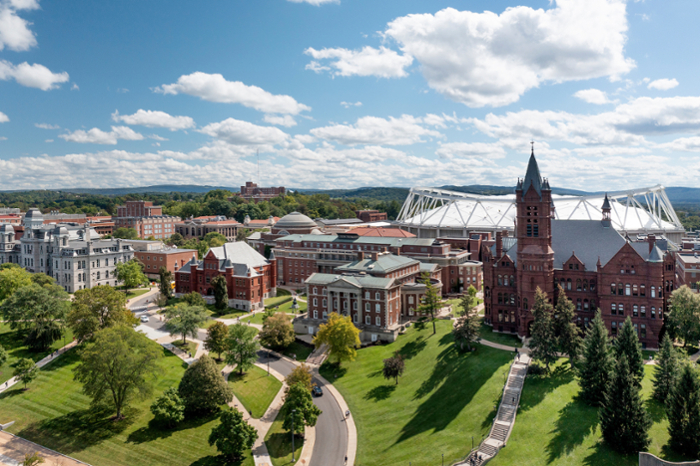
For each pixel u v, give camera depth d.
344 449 82.75
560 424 74.94
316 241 195.50
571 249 111.94
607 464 66.12
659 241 109.00
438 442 78.38
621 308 102.06
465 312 107.50
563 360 94.44
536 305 92.12
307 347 128.62
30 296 116.62
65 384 101.50
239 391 103.06
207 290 169.50
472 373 95.06
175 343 127.19
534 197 105.75
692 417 64.94
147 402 96.06
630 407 67.31
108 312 119.19
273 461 79.75
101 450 81.06
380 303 129.38
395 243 175.62
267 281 176.25
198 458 79.94
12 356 112.56
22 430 86.38
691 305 90.31
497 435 75.88
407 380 104.50
